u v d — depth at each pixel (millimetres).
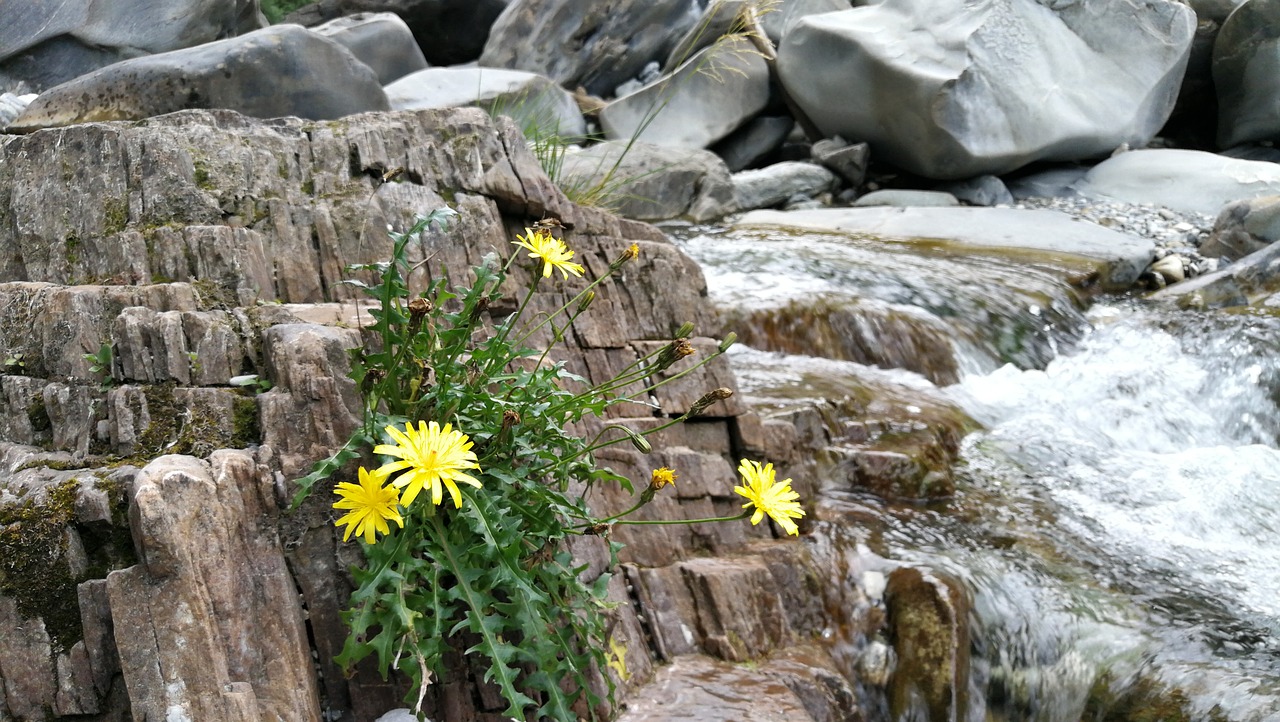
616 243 3680
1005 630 3518
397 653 2334
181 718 2139
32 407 2584
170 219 2918
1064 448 4797
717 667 2910
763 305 5648
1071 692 3461
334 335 2557
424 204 3205
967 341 5895
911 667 3285
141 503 2162
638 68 10289
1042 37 8852
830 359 5551
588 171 7598
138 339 2547
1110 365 6027
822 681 3010
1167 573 3914
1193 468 4785
